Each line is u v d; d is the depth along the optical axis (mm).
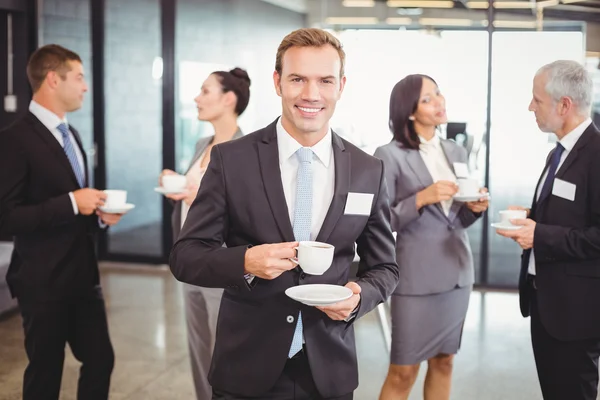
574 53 5949
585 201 2467
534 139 6086
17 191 2826
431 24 6188
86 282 3002
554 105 2531
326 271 1883
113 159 7270
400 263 3049
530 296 2688
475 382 4195
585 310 2480
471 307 5863
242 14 6828
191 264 1811
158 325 5238
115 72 7168
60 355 2973
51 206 2803
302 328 1881
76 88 2977
